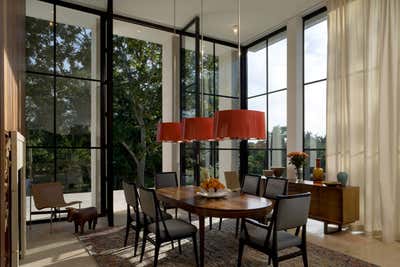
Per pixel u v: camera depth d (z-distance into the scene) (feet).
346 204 14.44
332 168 16.53
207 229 15.23
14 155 9.59
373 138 14.70
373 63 14.76
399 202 13.82
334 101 16.46
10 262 9.40
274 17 19.65
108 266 10.71
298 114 19.58
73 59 18.11
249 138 9.13
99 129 18.78
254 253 11.91
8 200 9.28
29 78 16.78
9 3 9.09
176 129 14.71
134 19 19.81
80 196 18.06
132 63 41.14
